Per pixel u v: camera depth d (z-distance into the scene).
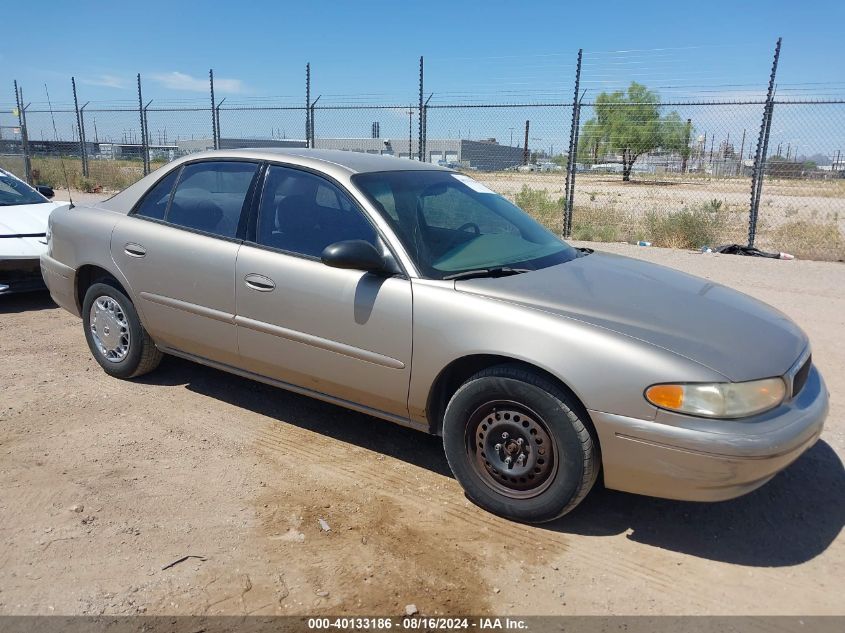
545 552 3.04
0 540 2.98
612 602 2.72
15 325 6.37
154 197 4.54
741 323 3.26
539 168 18.33
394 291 3.40
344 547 3.02
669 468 2.83
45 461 3.71
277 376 3.99
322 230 3.75
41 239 6.81
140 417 4.32
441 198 4.04
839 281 8.51
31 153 22.47
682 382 2.78
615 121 16.34
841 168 12.29
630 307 3.21
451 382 3.48
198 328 4.21
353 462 3.83
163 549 2.96
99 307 4.85
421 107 13.32
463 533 3.16
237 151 4.28
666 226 12.29
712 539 3.18
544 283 3.40
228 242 4.04
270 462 3.79
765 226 14.67
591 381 2.90
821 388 3.30
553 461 3.09
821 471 3.81
